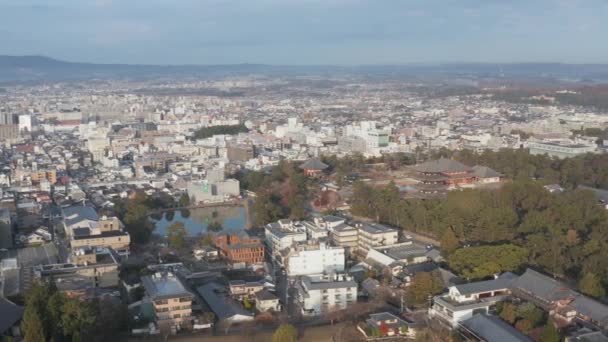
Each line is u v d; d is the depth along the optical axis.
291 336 195.25
